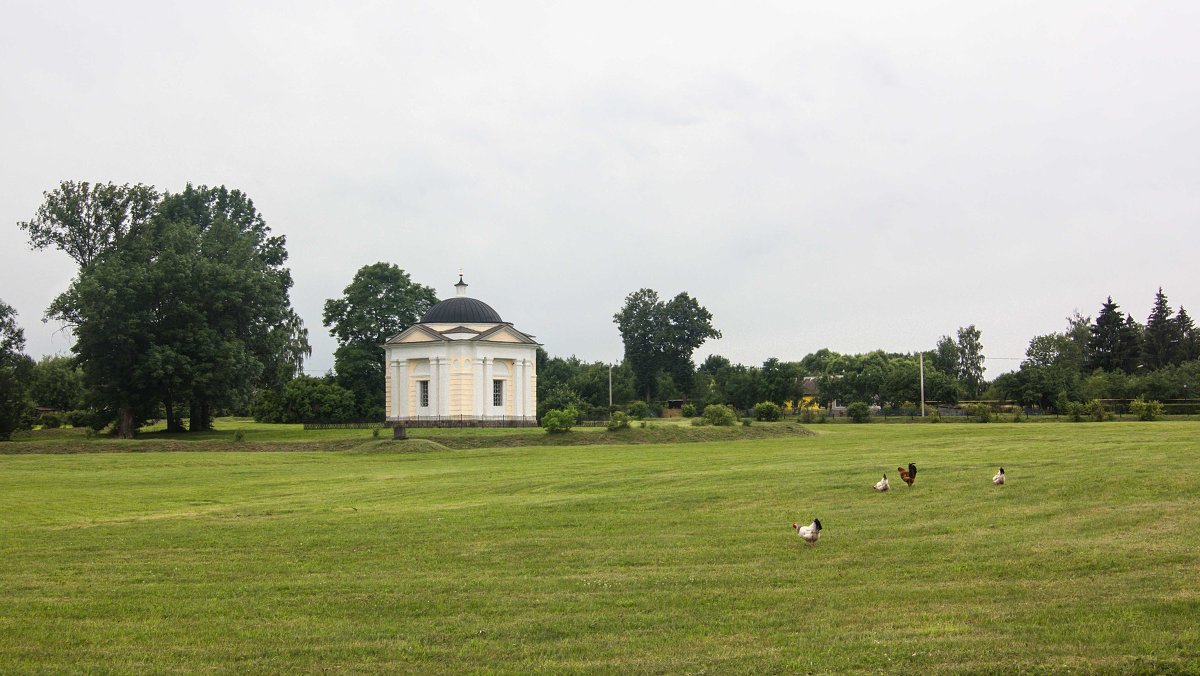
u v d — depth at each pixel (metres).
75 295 83.38
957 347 173.25
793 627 16.20
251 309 90.00
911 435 71.00
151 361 80.81
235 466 56.81
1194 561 19.94
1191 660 13.90
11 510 36.00
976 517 26.42
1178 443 46.09
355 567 22.16
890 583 19.14
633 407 107.44
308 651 15.38
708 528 26.33
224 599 19.12
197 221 101.75
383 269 110.75
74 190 91.31
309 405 110.19
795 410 132.62
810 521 26.97
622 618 16.98
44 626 17.14
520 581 20.12
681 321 154.62
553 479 41.59
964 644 14.88
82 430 101.62
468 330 96.50
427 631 16.41
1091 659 14.07
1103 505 27.45
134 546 26.02
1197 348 157.12
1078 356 158.00
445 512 31.27
